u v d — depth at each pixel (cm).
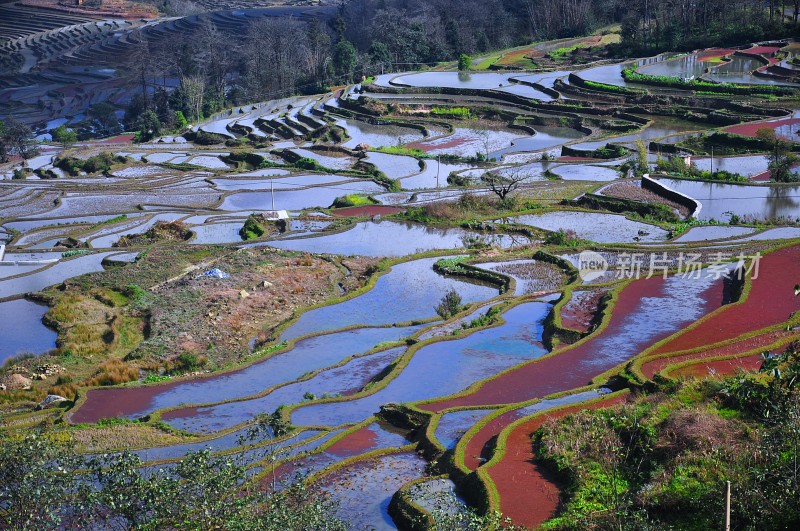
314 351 4378
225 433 3384
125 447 3262
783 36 13462
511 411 3300
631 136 10044
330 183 8944
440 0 18088
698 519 2281
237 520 1939
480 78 14188
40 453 2138
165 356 4400
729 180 7569
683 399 2972
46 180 9975
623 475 2623
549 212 7006
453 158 9700
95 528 2200
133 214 7906
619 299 4622
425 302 5125
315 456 3111
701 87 11319
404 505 2658
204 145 12569
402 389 3750
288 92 15250
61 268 6206
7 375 4241
